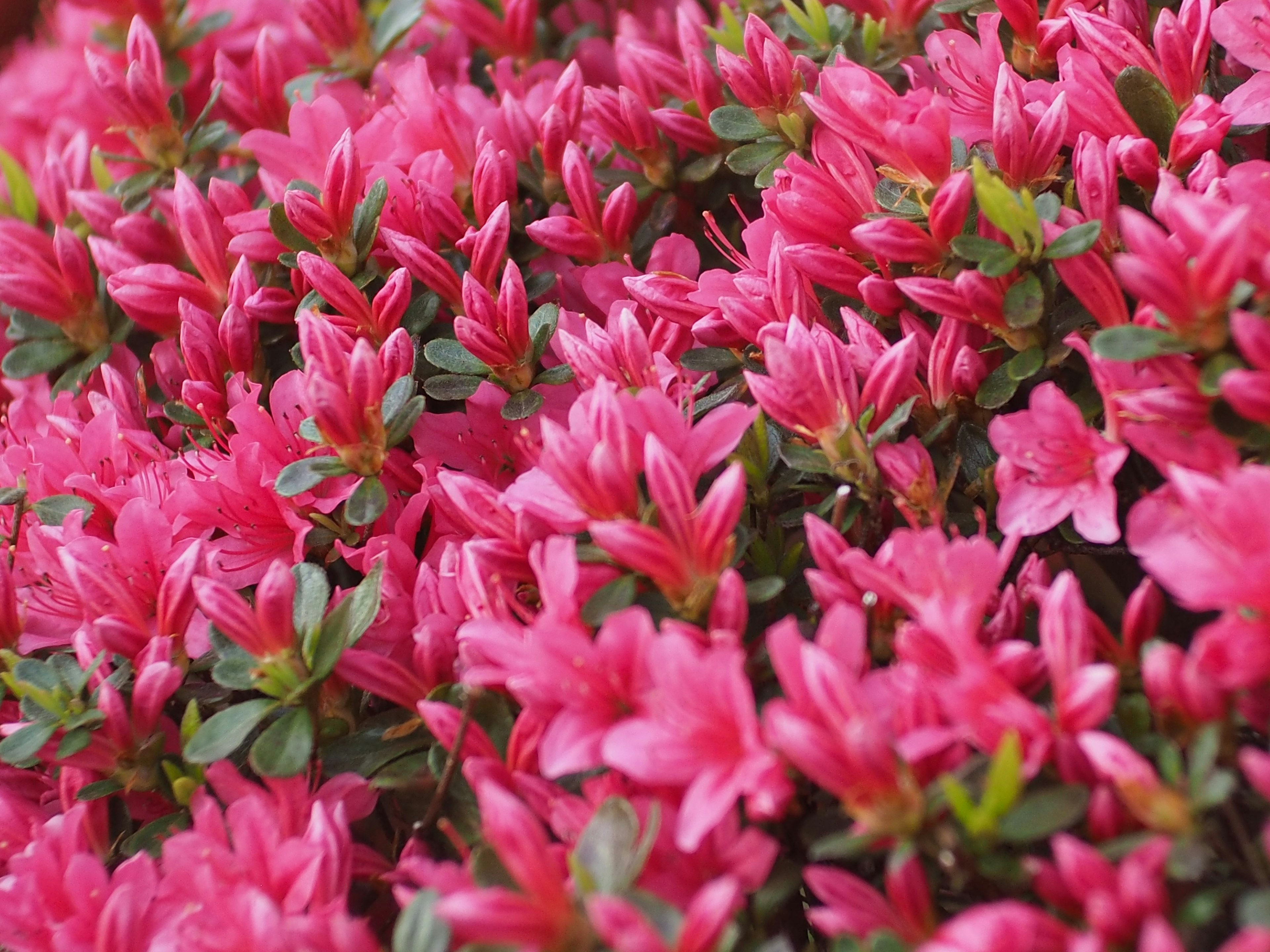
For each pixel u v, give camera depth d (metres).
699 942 0.56
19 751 0.64
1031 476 0.62
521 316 0.68
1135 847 0.56
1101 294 0.63
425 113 0.75
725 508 0.60
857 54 0.77
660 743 0.58
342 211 0.70
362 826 0.68
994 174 0.68
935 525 0.63
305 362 0.66
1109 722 0.59
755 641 0.63
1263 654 0.56
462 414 0.69
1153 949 0.53
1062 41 0.72
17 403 0.78
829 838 0.58
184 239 0.73
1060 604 0.58
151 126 0.79
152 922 0.61
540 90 0.78
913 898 0.57
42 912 0.62
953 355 0.66
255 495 0.68
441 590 0.64
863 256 0.68
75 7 0.88
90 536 0.69
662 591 0.61
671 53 0.84
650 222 0.76
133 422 0.74
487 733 0.62
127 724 0.64
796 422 0.63
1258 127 0.68
